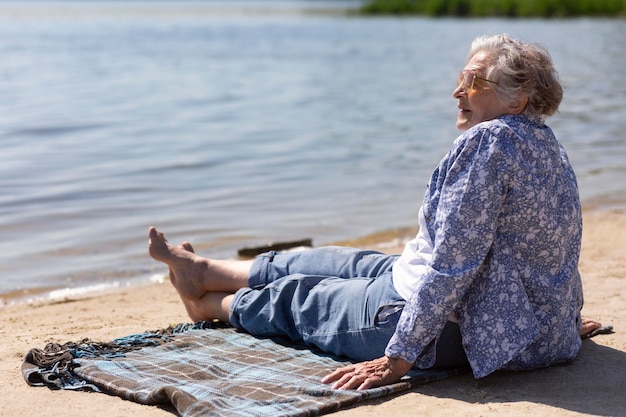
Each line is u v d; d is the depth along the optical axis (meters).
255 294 4.35
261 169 11.04
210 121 15.29
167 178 10.42
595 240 7.14
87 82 21.56
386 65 26.95
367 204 9.16
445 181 3.62
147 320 5.32
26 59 27.77
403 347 3.64
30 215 8.61
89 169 10.90
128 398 3.67
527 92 3.64
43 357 4.11
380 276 3.96
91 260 7.21
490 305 3.64
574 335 3.99
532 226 3.63
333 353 4.07
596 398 3.59
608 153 11.91
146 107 17.08
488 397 3.61
